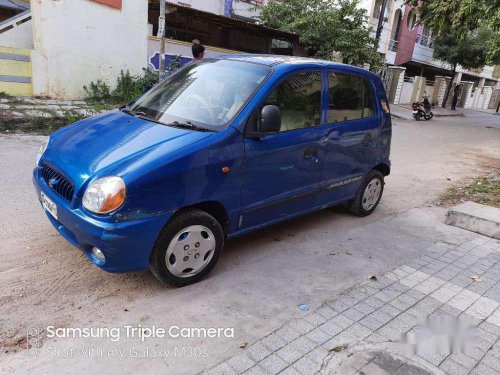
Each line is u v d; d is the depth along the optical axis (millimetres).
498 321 3131
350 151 4547
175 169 2969
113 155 3006
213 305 3109
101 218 2783
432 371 2549
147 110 3852
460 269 3932
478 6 10930
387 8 26203
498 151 12195
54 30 10805
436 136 14328
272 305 3160
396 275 3744
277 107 3389
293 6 18609
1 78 10406
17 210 4512
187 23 17188
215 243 3406
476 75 41000
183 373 2428
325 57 18250
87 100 11570
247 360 2557
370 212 5328
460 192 6910
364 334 2861
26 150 7012
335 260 3994
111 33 11836
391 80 25453
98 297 3107
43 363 2438
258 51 20234
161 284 3334
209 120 3453
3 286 3133
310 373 2475
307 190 4156
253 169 3504
